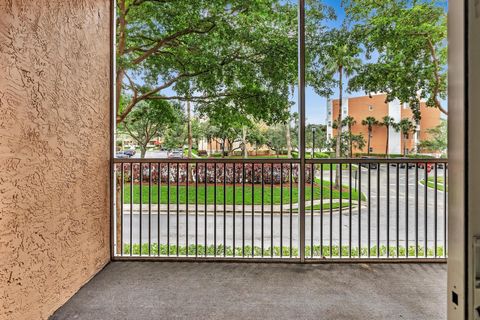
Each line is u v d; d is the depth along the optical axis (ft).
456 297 2.02
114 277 9.05
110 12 10.32
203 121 12.26
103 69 9.77
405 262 10.09
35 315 6.39
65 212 7.54
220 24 12.01
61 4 7.33
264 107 12.09
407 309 7.30
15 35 5.76
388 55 11.70
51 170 6.94
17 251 5.85
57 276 7.20
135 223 14.08
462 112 1.93
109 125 10.25
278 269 9.67
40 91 6.52
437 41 11.50
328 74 11.97
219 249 11.77
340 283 8.66
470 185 1.89
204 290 8.25
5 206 5.54
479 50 1.82
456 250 2.02
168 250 10.63
